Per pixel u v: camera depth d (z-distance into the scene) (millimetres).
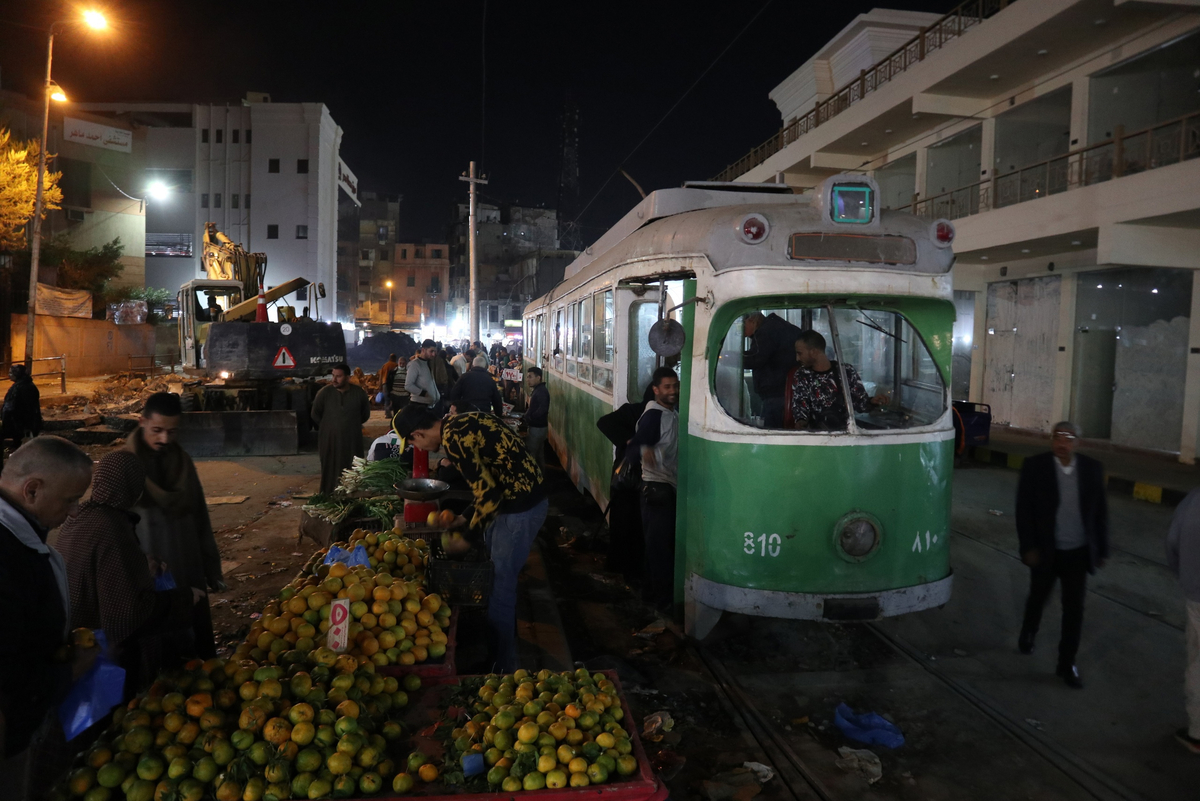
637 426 6008
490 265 80875
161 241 50344
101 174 43312
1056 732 4285
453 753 3004
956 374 19609
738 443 4965
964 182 17812
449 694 3609
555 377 13062
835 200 4973
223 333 13156
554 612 5848
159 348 36156
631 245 6375
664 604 6090
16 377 11430
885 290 4973
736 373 5188
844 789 3730
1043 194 15297
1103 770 3893
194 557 4074
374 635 3871
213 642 4223
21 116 40562
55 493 2430
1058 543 4859
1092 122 14125
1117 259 12195
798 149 21703
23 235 28891
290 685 3184
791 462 4879
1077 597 4828
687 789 3742
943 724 4379
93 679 2600
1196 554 4012
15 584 2275
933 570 5117
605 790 2822
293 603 3898
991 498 10781
